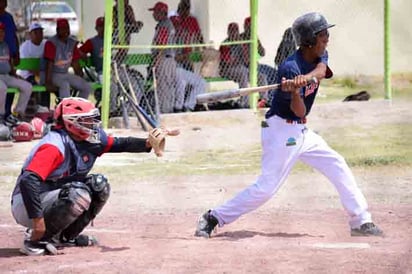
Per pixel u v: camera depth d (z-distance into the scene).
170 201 17.30
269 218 15.44
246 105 30.81
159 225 14.92
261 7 38.38
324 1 39.31
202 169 21.06
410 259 11.75
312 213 15.91
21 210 12.38
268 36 38.56
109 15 27.78
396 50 41.06
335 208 16.38
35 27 30.03
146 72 32.22
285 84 12.77
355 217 13.60
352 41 39.84
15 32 28.11
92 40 30.27
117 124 28.03
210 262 11.75
